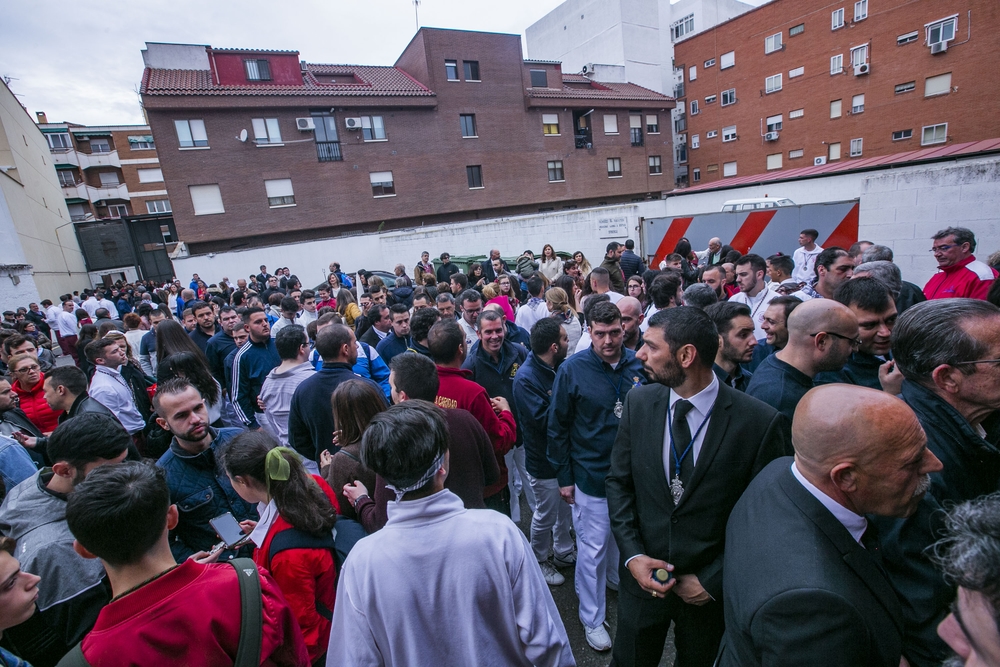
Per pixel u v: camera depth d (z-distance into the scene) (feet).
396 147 85.87
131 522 4.09
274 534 5.77
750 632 3.87
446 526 4.34
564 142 100.32
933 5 80.07
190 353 12.25
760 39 102.73
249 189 75.82
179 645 3.92
